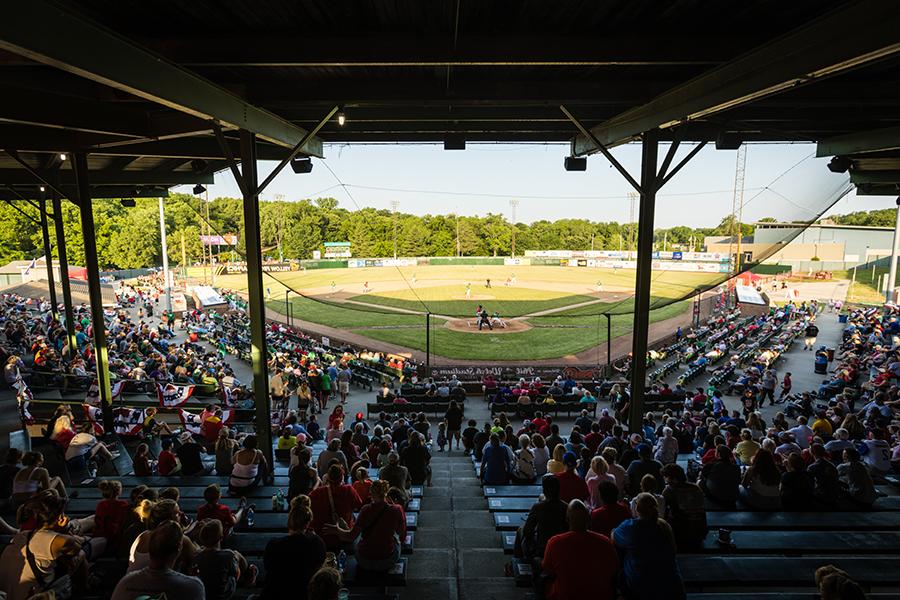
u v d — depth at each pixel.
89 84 9.55
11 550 4.57
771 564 5.64
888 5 4.93
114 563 5.66
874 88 10.23
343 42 8.12
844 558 5.79
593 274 73.31
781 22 7.72
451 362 27.62
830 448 9.08
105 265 79.25
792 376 24.08
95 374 18.11
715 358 26.59
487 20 7.72
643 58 8.22
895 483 9.10
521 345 31.62
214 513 5.89
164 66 7.18
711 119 11.34
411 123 14.39
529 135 15.74
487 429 11.95
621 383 20.36
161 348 25.06
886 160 15.51
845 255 68.81
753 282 57.91
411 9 7.25
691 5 7.14
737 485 7.35
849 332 29.80
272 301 49.09
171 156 13.91
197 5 7.02
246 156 10.56
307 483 6.72
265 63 8.15
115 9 7.17
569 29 8.05
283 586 4.06
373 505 5.45
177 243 79.25
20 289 48.28
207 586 4.43
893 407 15.15
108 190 22.97
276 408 18.41
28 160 17.88
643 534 3.97
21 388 14.43
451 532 7.20
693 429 13.80
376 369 23.67
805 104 10.35
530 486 8.65
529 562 5.50
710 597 4.99
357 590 5.41
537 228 106.62
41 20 4.95
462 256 95.69
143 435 13.10
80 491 8.75
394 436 11.28
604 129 13.03
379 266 81.75
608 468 7.25
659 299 29.72
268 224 82.75
